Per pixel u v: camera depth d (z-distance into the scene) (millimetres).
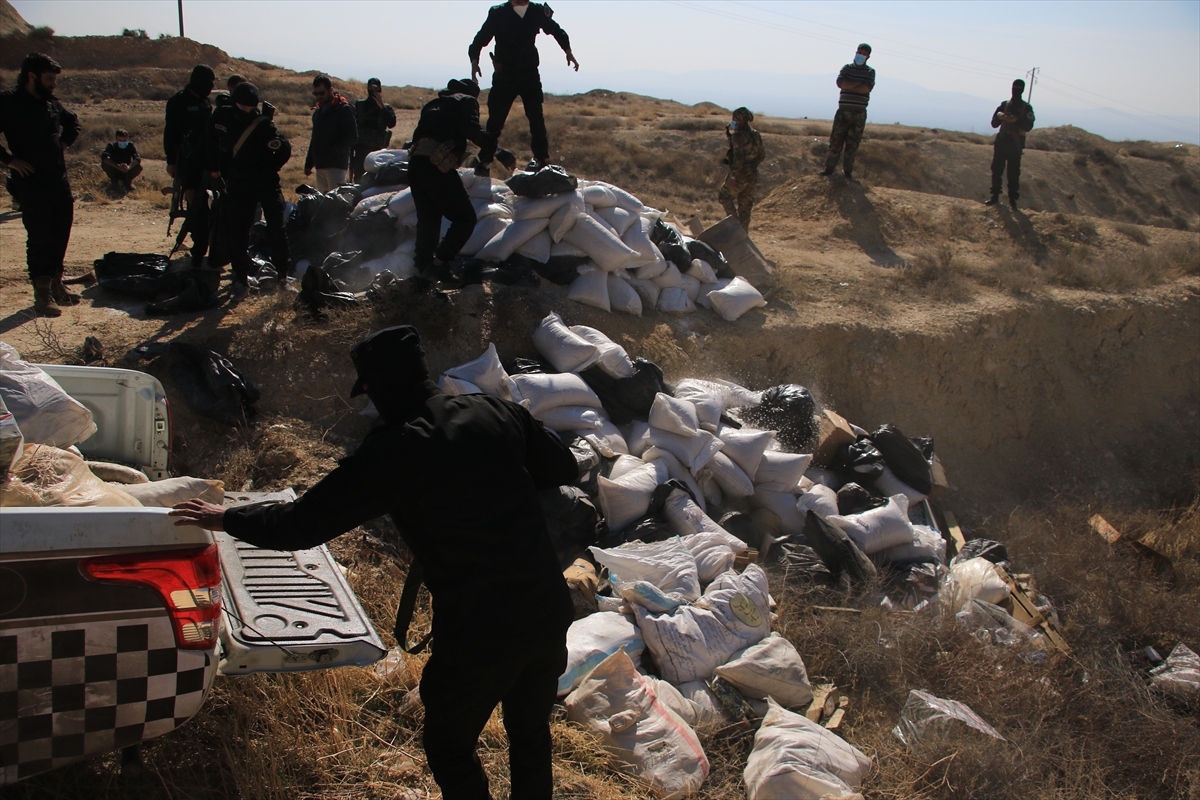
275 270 6965
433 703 2500
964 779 3867
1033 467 10141
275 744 3057
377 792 3039
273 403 5512
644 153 20312
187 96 7230
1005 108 14758
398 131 21344
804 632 4719
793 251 11906
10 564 2209
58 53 34969
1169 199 29484
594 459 5578
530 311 6883
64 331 5660
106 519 2312
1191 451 10961
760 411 7121
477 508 2406
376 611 4168
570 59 8555
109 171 11734
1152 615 6398
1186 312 11711
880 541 6074
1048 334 10617
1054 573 7242
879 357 9133
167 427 3828
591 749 3465
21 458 2650
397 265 7055
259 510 2371
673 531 5422
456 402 2568
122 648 2379
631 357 7223
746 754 3801
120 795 2791
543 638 2479
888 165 23984
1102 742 4645
